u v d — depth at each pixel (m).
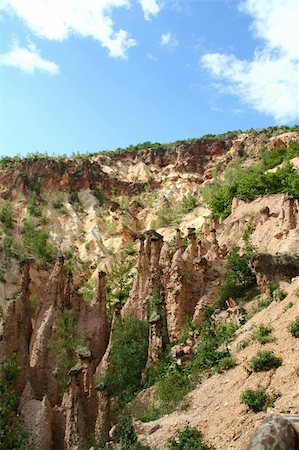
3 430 24.30
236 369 19.25
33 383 30.55
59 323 33.28
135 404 22.66
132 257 66.25
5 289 56.81
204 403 18.31
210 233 40.00
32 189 79.00
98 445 21.86
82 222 76.44
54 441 25.70
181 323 29.88
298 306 20.62
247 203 46.25
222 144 96.00
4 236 66.06
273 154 73.69
